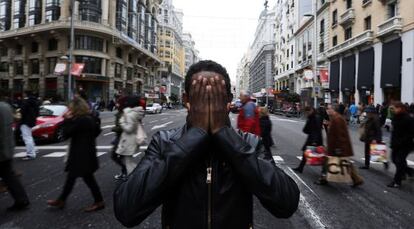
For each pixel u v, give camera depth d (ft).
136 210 4.83
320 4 155.12
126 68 191.42
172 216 5.03
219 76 4.92
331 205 19.67
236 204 4.88
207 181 4.80
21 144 43.42
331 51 136.46
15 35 175.63
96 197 18.21
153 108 156.66
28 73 177.17
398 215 17.99
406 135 24.02
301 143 49.49
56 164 31.04
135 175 5.03
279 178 5.09
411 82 84.84
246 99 27.89
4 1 190.08
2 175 18.25
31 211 17.98
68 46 160.25
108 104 168.14
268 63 315.58
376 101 102.47
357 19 116.67
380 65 100.99
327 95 143.74
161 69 297.74
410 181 26.37
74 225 16.01
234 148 4.71
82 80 161.68
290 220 17.04
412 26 85.05
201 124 4.78
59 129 45.57
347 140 23.70
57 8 167.63
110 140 49.37
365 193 22.50
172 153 4.65
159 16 307.37
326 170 24.22
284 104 165.89
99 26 159.74
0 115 17.61
